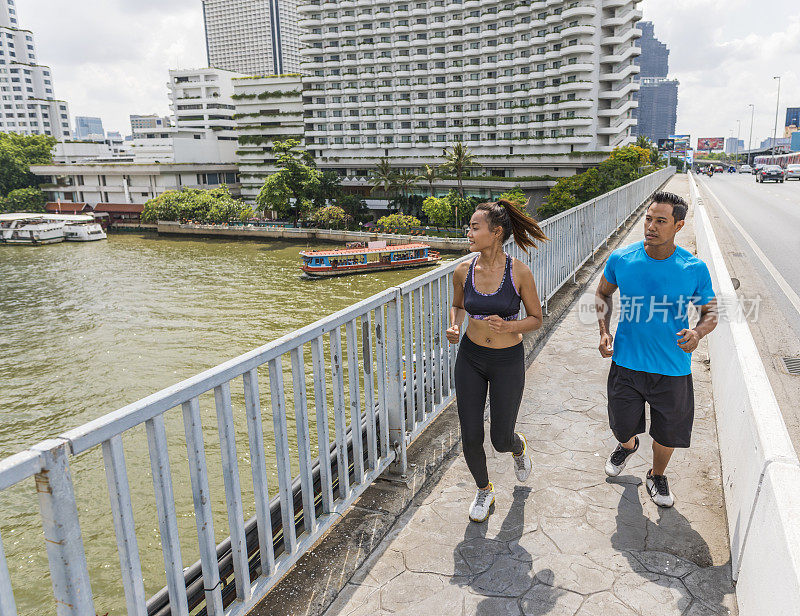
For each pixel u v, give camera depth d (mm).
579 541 2766
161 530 1763
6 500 22906
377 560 2676
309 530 2557
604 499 3121
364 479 3037
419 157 99250
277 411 2279
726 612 2281
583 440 3822
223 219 106125
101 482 23641
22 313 55562
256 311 53844
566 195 70875
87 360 41844
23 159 131500
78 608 1451
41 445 1346
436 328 3932
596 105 84625
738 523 2480
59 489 1375
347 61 102938
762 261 13000
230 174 130000
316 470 2936
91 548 19422
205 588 2002
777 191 36469
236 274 71750
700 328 2711
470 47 94125
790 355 6746
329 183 99125
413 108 99375
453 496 3221
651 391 2855
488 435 3965
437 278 3832
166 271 74562
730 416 3221
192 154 124188
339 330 2699
